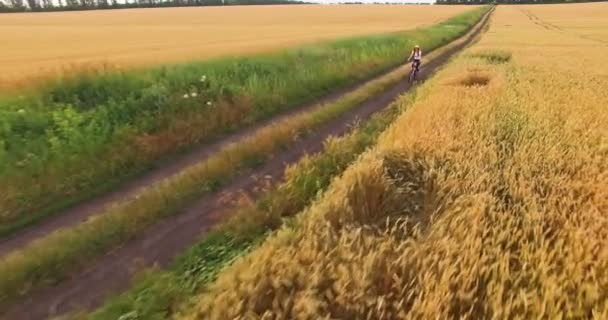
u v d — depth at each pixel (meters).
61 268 5.70
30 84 11.98
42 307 5.02
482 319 4.14
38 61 20.83
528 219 5.67
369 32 47.16
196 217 7.24
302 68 19.56
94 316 4.82
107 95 12.26
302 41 33.16
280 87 16.45
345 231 5.44
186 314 4.65
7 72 15.68
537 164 7.63
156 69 15.66
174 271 5.67
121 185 8.67
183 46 31.45
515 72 19.97
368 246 5.16
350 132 12.02
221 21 81.94
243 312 4.28
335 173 8.71
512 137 9.34
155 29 57.50
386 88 19.11
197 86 14.24
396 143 8.49
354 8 132.88
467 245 4.95
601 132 9.47
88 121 10.48
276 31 52.62
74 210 7.52
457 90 14.41
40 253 5.93
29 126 9.54
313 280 4.49
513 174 7.02
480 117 10.36
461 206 5.98
